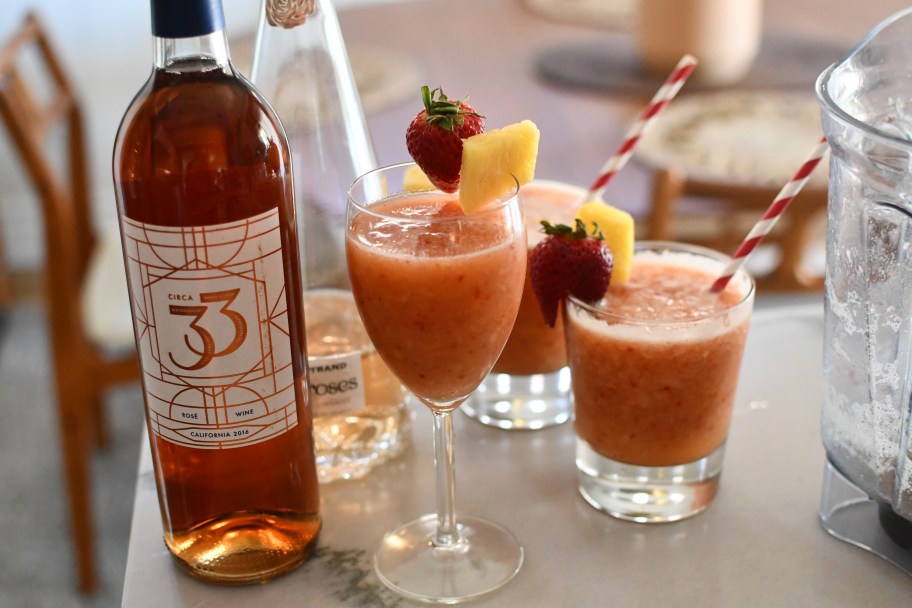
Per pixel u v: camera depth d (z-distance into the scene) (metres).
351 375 0.89
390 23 2.14
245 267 0.78
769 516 0.87
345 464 0.91
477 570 0.83
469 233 0.78
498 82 1.77
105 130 2.99
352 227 0.79
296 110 0.90
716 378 0.83
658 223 1.32
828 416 0.84
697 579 0.83
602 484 0.87
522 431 0.94
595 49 1.93
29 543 1.91
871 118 0.83
